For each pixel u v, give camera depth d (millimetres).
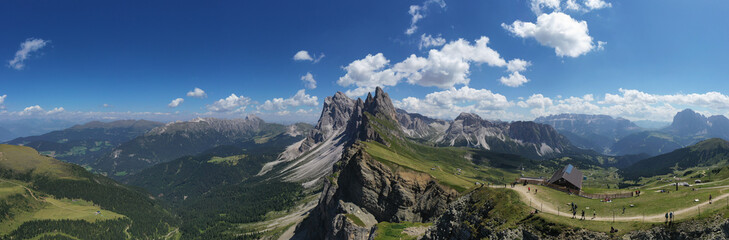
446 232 98250
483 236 82750
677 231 59281
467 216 94062
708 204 63344
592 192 94000
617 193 88812
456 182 158375
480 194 98750
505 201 88625
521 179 110250
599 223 68125
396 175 169250
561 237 68625
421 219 154000
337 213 176500
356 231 149000
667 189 87125
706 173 180125
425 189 162125
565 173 101062
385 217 163625
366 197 170750
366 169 176375
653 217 66062
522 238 74375
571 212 77938
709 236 55250
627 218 68688
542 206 83688
